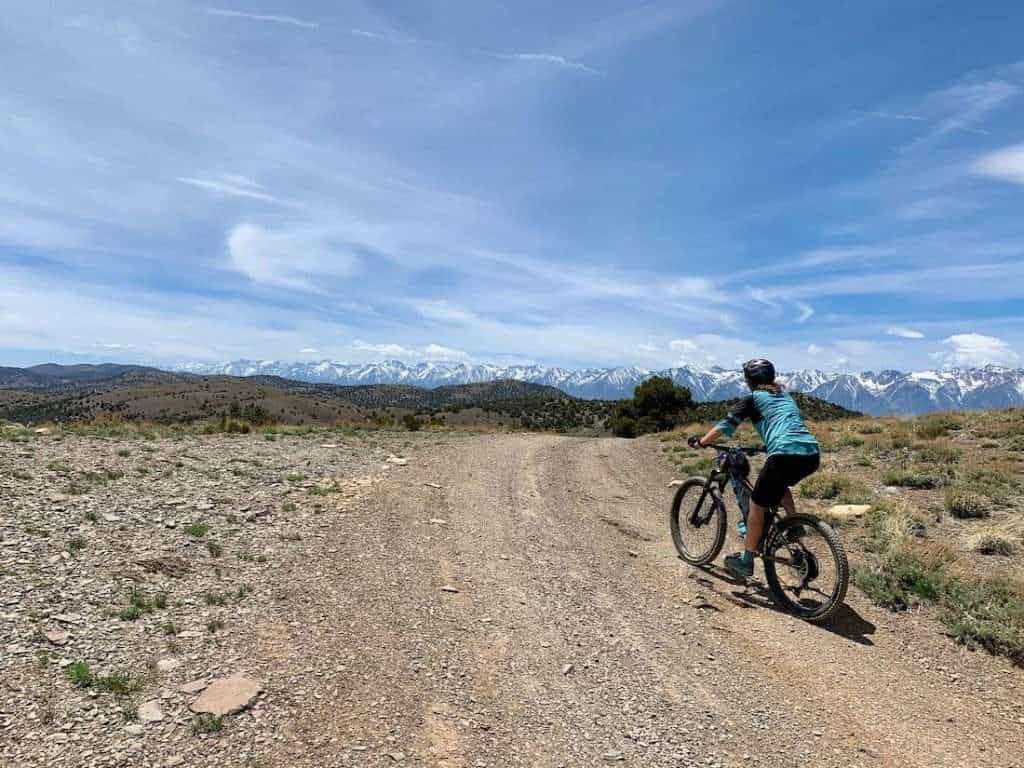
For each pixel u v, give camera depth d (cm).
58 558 573
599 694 438
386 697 404
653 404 4816
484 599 601
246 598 544
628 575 710
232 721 357
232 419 2111
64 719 340
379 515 885
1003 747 407
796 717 428
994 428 1644
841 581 578
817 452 629
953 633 570
